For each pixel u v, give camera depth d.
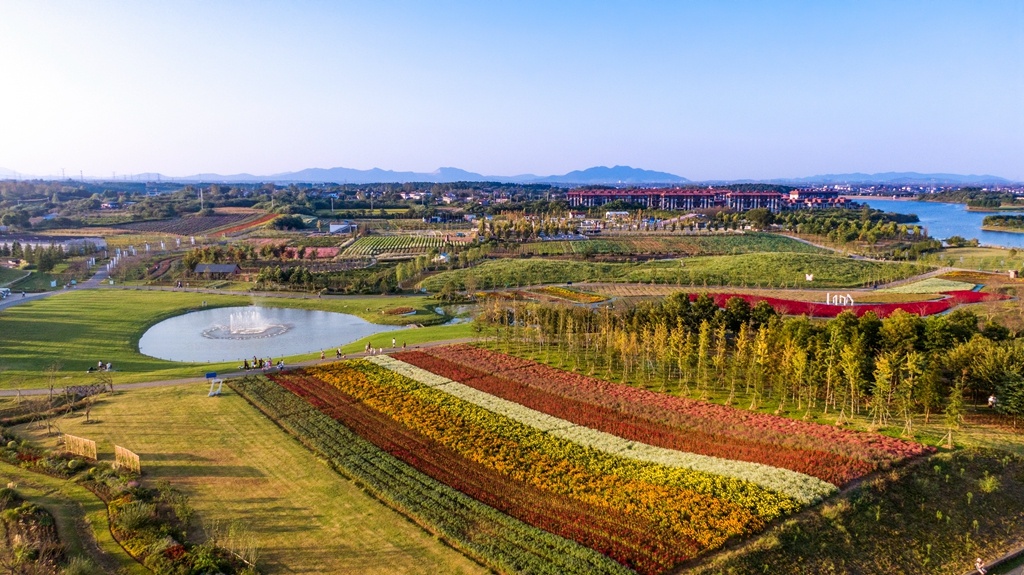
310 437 55.41
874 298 111.38
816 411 59.06
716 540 38.34
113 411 62.59
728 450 50.88
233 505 44.09
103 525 40.78
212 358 91.06
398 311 120.00
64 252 189.25
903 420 55.69
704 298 86.38
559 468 48.72
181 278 161.12
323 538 40.03
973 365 57.34
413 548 38.94
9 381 73.75
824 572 36.34
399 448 53.25
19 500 43.25
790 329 70.25
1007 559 38.50
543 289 134.38
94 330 103.69
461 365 76.75
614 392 65.75
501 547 38.25
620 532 39.66
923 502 42.44
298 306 131.25
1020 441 50.00
